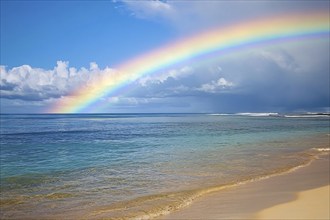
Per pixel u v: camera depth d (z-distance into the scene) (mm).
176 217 11414
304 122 112938
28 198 14539
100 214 12078
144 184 17078
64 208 12945
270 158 26000
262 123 105625
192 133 59219
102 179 18641
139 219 11391
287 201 12805
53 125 99375
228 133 58125
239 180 17578
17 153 32094
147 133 60906
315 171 19953
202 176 18953
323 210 11336
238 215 11258
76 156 29516
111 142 43188
